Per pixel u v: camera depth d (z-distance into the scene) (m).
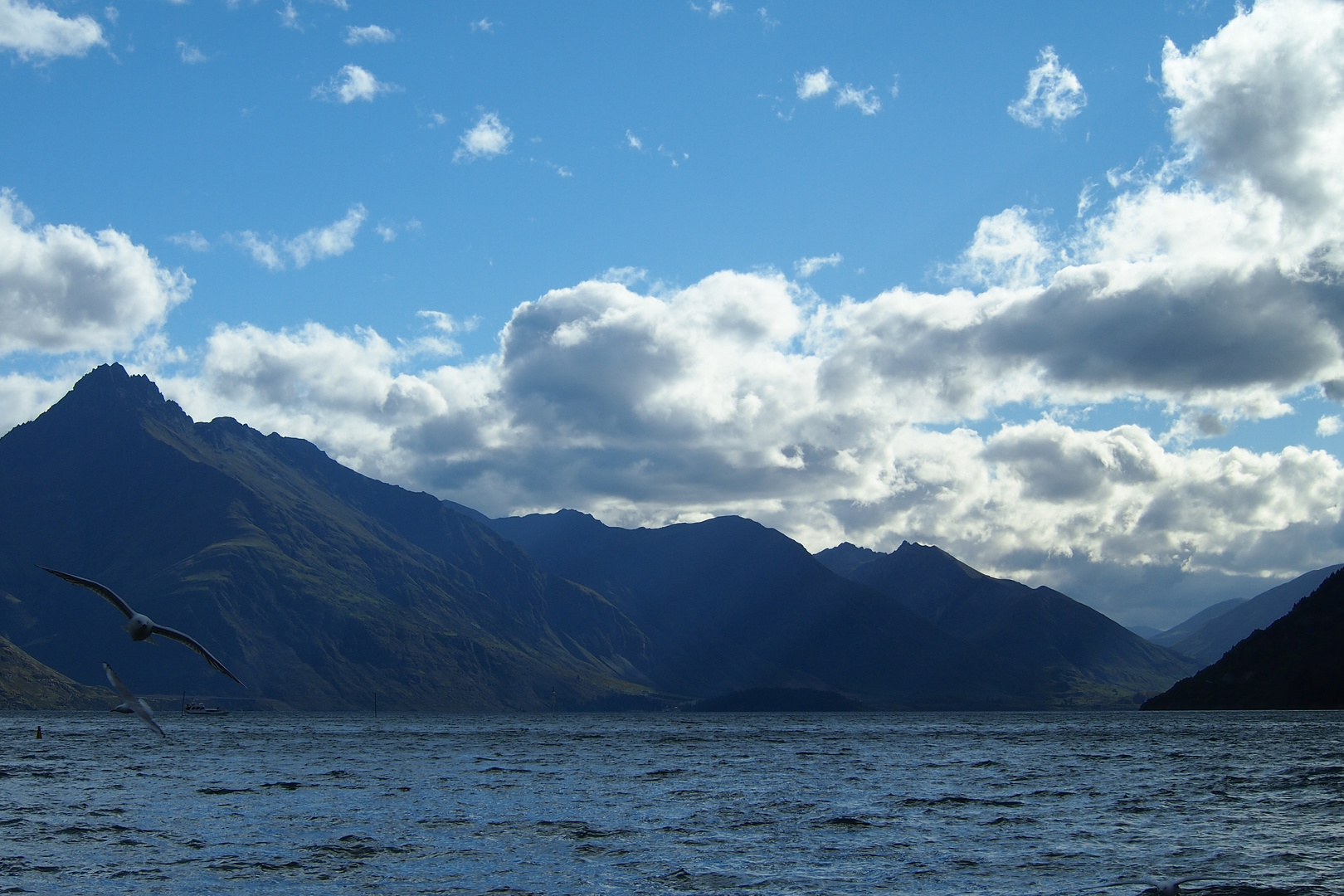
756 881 45.44
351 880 45.53
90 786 85.81
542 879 45.72
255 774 99.75
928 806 70.81
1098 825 60.66
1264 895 42.03
